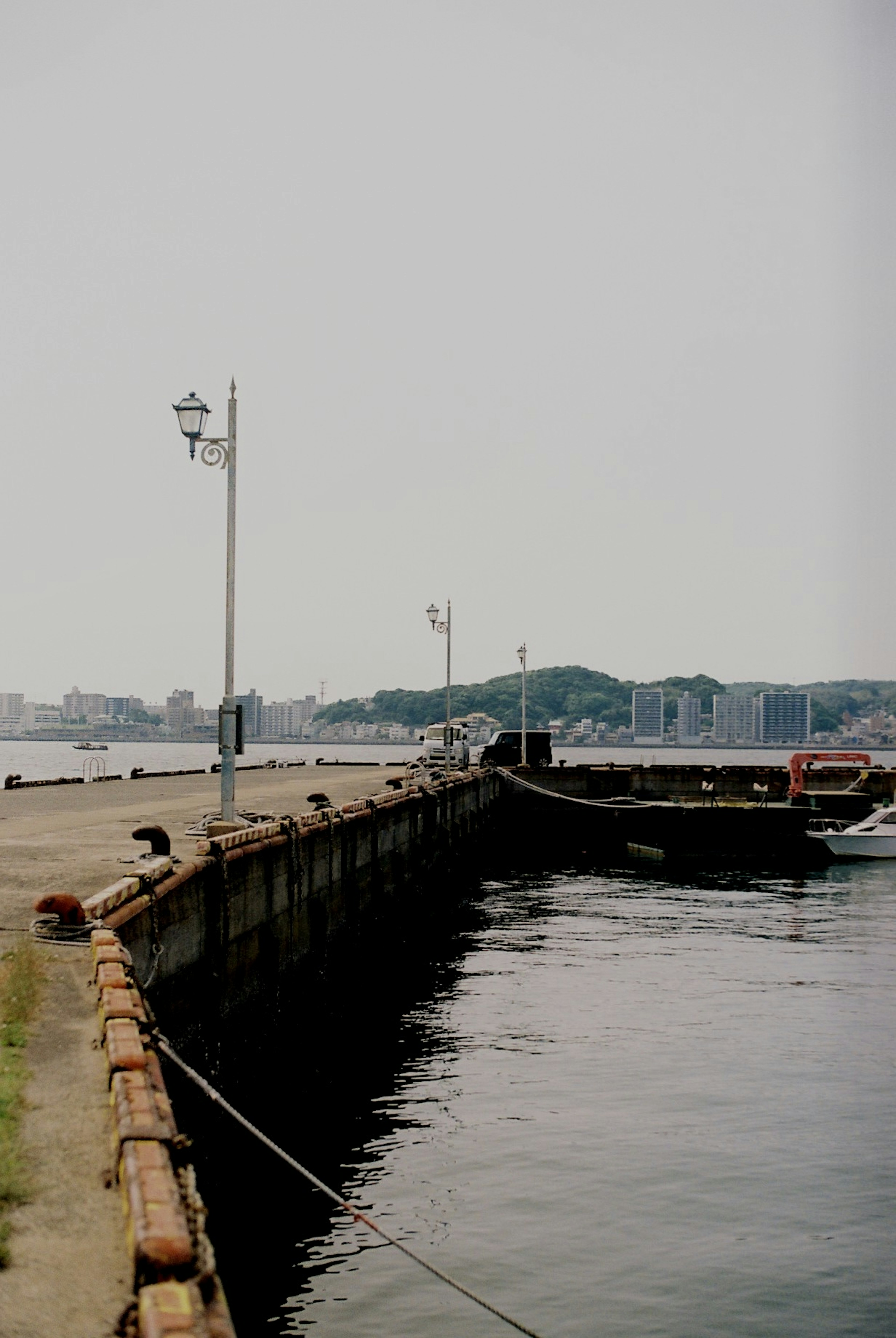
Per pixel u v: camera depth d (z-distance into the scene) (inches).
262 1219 502.6
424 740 2780.5
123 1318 190.7
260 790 1615.4
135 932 520.4
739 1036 821.9
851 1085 704.4
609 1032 835.4
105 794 1502.2
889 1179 557.3
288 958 835.4
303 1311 421.4
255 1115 651.5
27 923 502.0
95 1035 346.6
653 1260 469.1
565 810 2361.0
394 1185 542.9
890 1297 442.6
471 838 2043.6
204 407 911.7
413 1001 943.0
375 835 1199.6
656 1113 649.6
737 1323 421.4
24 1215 231.5
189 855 723.4
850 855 2028.8
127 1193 222.7
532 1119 639.1
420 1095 684.7
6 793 1546.5
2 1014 359.3
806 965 1094.4
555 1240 485.4
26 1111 285.1
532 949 1186.6
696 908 1491.1
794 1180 554.9
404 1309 424.8
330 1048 795.4
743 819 2183.8
